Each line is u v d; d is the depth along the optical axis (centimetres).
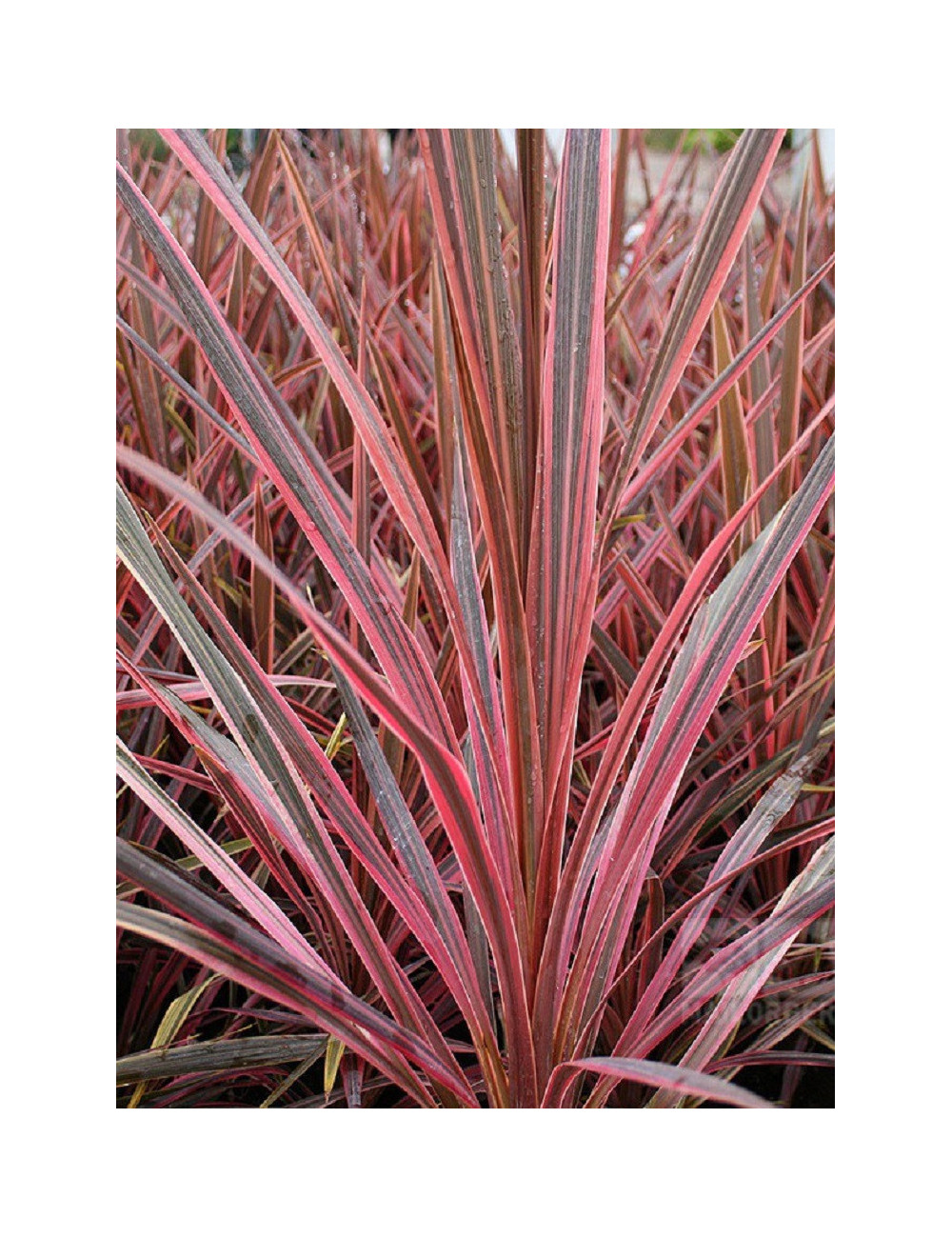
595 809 65
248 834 71
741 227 65
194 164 66
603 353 61
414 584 73
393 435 70
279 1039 75
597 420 61
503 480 61
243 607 77
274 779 69
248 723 69
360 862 74
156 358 70
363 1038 69
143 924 64
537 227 60
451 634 72
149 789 72
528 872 65
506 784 65
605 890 66
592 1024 69
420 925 67
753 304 79
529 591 62
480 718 64
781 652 78
